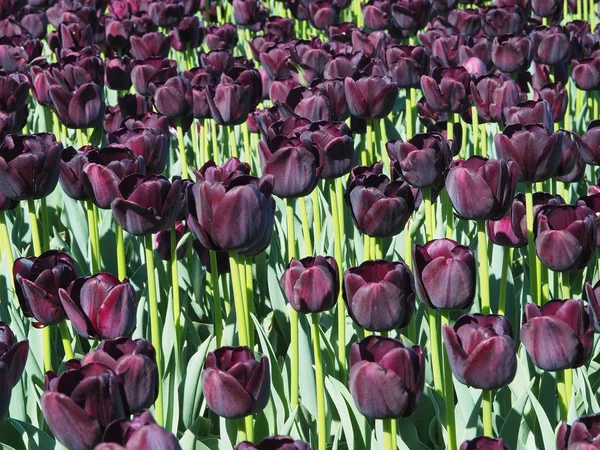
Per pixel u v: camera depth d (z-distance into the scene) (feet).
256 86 17.13
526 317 9.50
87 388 7.45
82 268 16.05
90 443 7.55
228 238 10.14
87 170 11.86
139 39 21.77
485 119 16.40
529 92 20.59
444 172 13.08
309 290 10.18
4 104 17.03
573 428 7.49
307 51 19.81
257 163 20.38
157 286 14.57
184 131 17.76
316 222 15.19
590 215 10.85
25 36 24.04
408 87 19.07
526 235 12.28
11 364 8.49
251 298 13.10
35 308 10.13
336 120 16.26
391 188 11.62
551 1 25.03
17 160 12.00
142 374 8.21
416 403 8.32
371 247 13.28
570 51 19.56
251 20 27.45
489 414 9.14
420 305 13.73
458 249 10.05
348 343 13.35
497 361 8.68
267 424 11.34
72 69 18.06
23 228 17.90
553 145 11.71
